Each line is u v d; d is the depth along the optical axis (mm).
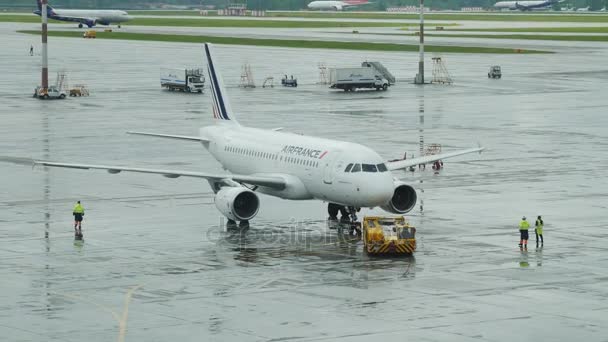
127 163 170000
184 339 74938
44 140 196500
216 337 75375
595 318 80000
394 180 116000
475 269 97250
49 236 113312
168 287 90438
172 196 141125
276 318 80438
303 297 86875
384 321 79438
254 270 97000
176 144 193750
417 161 128125
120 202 136125
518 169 165375
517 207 132000
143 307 83750
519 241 110625
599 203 134875
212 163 170625
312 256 103312
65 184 150250
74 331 76938
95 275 94875
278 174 121625
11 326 78125
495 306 83688
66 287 90312
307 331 76812
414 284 91312
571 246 107875
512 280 92625
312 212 128000
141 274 95375
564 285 90750
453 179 156000
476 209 130625
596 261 100625
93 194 142250
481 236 113375
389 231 105375
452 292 88375
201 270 97000
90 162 170250
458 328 77438
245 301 85562
